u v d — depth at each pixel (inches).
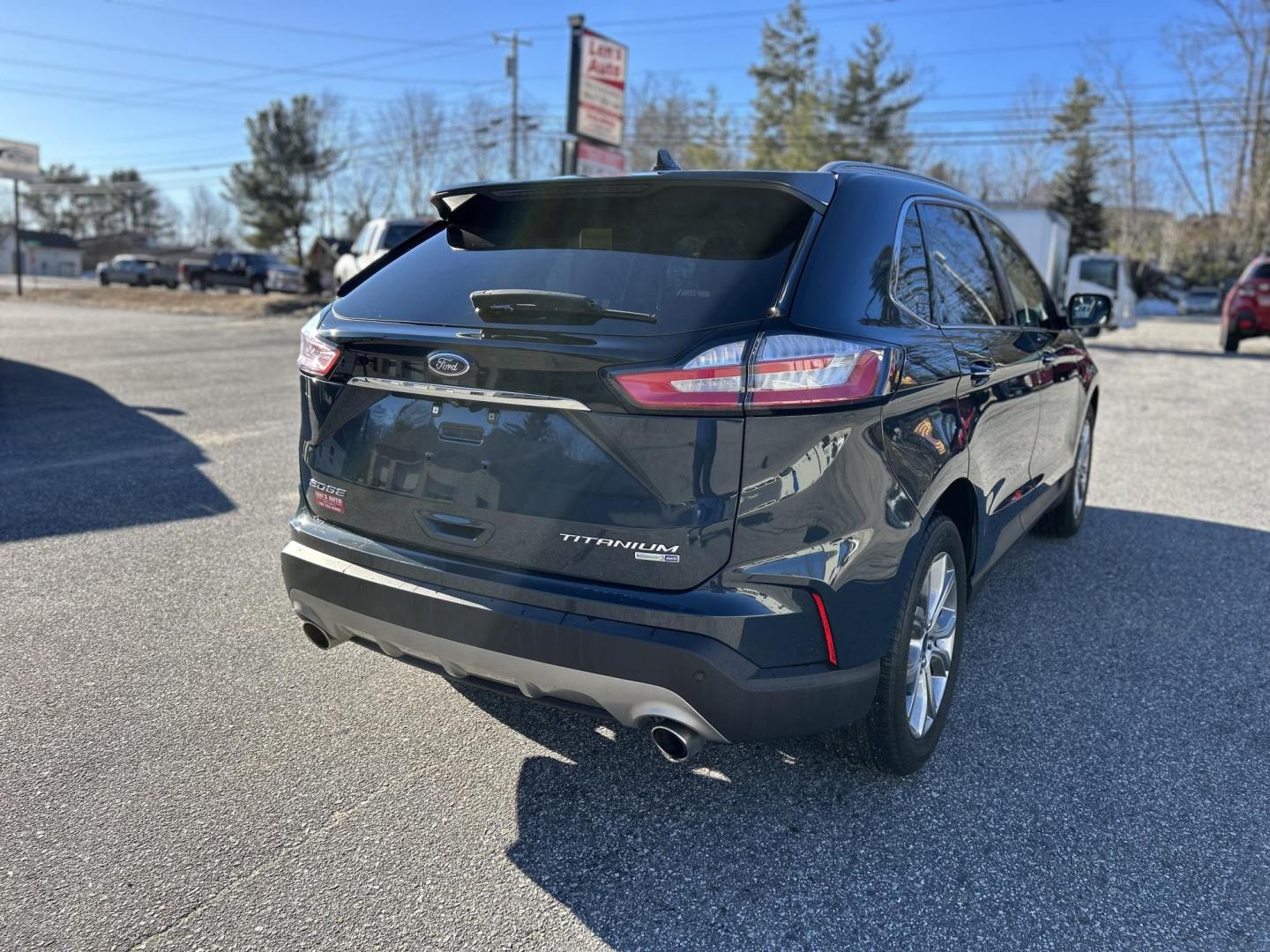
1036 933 84.5
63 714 121.3
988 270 143.9
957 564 116.1
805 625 88.3
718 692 85.2
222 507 215.2
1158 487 251.9
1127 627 156.5
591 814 102.3
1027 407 143.3
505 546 92.4
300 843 96.3
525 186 106.3
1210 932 84.6
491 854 95.1
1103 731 121.6
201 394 384.2
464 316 97.0
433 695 129.0
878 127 2054.6
